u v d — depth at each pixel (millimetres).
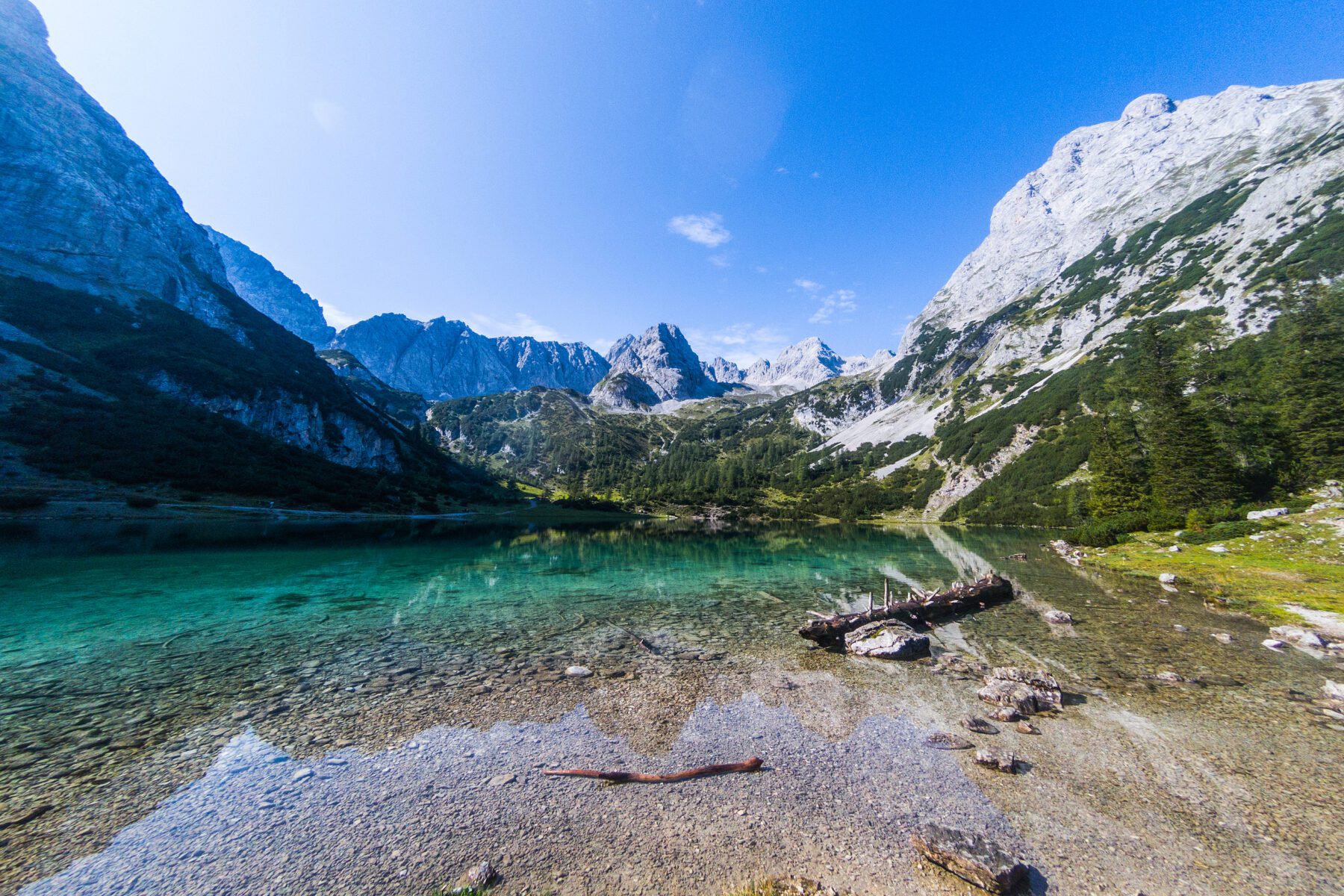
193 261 186000
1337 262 84188
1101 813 8844
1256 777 9977
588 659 17672
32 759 10695
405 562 43438
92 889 7000
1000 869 7000
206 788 9562
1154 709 13242
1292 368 45875
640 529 101062
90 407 84000
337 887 7059
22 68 166500
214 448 91250
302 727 12227
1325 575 26797
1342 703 13383
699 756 10789
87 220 146000
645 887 7066
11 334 95125
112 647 18906
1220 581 28953
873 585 33188
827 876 7305
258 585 31469
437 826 8414
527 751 11000
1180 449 46969
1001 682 14062
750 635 20859
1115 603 25672
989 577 27469
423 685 15055
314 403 136125
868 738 11688
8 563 36031
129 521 62312
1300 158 133625
